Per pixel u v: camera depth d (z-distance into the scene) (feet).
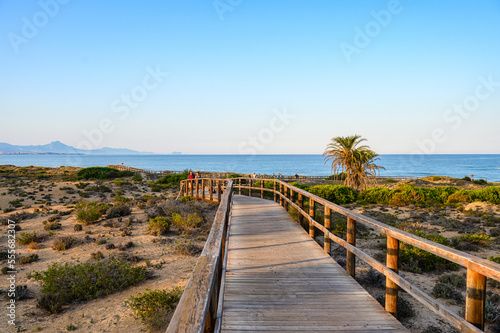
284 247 21.97
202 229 42.14
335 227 42.22
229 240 24.12
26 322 19.29
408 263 29.37
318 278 15.88
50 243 36.19
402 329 10.62
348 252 16.22
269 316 11.64
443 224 49.32
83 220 45.70
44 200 67.82
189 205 54.08
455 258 8.31
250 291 14.19
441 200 78.95
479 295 7.71
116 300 22.61
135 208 59.00
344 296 13.61
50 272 23.59
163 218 42.37
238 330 10.54
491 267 7.13
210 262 8.00
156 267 28.68
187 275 26.76
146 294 20.35
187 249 32.53
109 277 24.53
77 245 35.35
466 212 60.95
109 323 19.24
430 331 17.61
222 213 14.33
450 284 25.12
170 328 4.70
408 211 64.69
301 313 11.91
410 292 10.08
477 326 7.70
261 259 19.19
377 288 23.85
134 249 34.14
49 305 20.99
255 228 28.40
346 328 10.69
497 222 52.03
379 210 66.08
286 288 14.53
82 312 20.77
